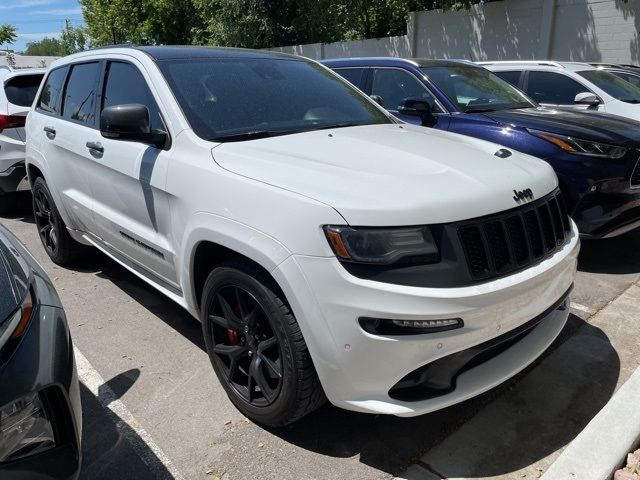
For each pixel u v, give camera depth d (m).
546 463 2.49
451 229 2.23
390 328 2.15
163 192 3.03
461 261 2.22
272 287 2.43
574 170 4.45
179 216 2.92
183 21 28.64
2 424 1.60
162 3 27.55
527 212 2.53
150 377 3.24
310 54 20.00
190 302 3.05
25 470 1.66
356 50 18.38
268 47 22.17
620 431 2.46
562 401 2.93
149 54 3.48
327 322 2.21
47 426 1.74
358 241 2.17
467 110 5.39
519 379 3.13
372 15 24.75
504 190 2.48
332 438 2.69
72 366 1.94
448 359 2.29
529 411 2.86
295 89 3.62
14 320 1.80
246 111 3.23
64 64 4.73
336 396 2.33
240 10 21.77
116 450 2.64
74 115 4.26
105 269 5.02
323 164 2.57
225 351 2.84
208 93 3.24
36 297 1.99
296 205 2.29
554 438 2.66
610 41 12.64
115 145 3.50
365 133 3.21
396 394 2.28
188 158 2.91
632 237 5.55
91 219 4.06
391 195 2.27
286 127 3.22
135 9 29.48
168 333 3.78
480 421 2.79
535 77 7.75
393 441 2.66
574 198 4.48
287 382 2.44
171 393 3.08
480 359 2.50
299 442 2.66
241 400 2.78
